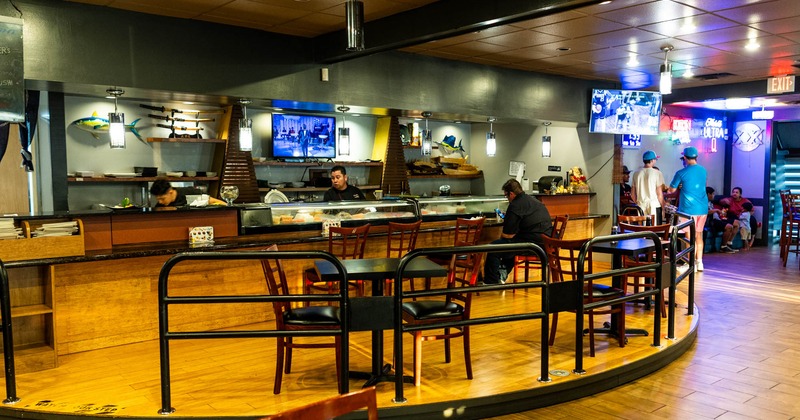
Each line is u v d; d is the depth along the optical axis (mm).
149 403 4051
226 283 6031
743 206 12898
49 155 7891
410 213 7637
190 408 3971
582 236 10375
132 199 8445
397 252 7309
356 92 7312
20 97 5168
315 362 4988
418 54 7812
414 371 4410
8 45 5086
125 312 5523
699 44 7117
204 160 8984
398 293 3982
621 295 5203
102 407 3980
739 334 6230
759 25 6188
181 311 5824
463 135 12281
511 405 4289
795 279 9281
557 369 4742
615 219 10336
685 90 10750
